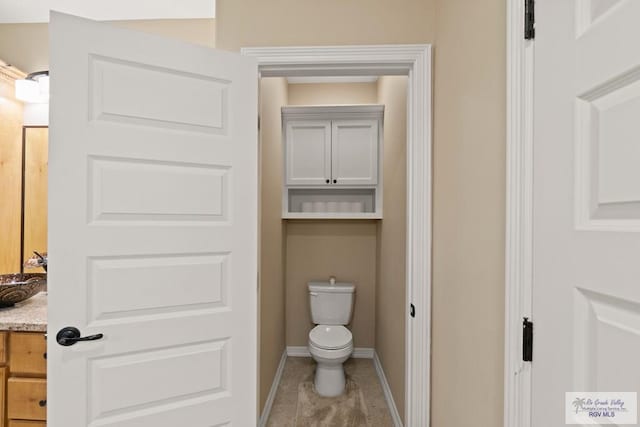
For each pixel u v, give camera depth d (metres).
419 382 1.52
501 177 0.94
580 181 0.65
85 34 1.17
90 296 1.20
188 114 1.35
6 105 2.06
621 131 0.57
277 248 2.72
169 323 1.33
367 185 3.06
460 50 1.23
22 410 1.47
